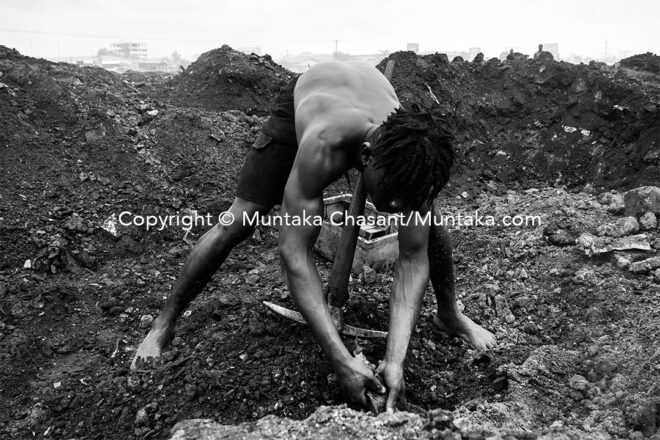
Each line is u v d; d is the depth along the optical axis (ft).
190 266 11.98
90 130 21.31
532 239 16.63
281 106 11.23
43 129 21.15
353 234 11.44
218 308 14.01
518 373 10.95
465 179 26.04
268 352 11.60
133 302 15.38
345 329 11.85
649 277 13.88
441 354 12.19
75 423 10.96
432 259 11.74
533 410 10.01
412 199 8.59
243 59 30.71
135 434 10.14
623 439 9.26
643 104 25.27
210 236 11.87
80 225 17.69
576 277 14.38
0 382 12.32
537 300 14.17
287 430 8.13
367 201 17.22
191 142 22.48
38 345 13.53
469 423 8.55
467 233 18.11
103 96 23.16
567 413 10.13
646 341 11.38
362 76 10.42
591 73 28.37
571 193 23.58
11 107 21.06
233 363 11.42
